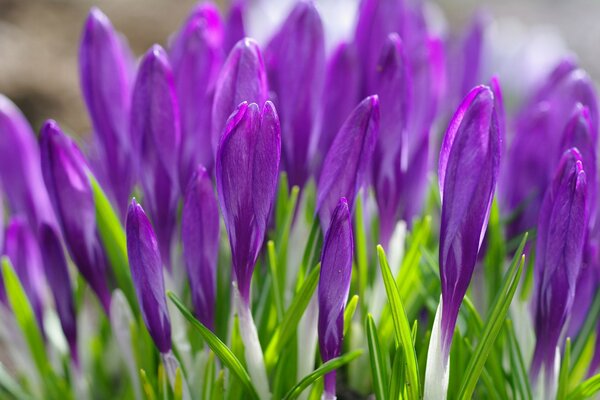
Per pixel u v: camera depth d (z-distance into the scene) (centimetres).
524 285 37
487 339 34
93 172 40
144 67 36
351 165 34
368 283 39
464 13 125
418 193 39
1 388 41
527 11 126
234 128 33
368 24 39
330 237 33
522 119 39
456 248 33
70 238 37
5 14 94
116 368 42
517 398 37
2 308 40
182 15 103
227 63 35
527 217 39
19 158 39
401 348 34
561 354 38
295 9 37
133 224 34
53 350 42
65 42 90
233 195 33
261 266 38
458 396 34
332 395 35
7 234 40
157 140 36
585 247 36
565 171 34
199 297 36
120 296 37
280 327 35
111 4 101
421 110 39
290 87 37
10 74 80
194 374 37
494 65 54
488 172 32
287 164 38
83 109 79
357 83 38
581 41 116
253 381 35
